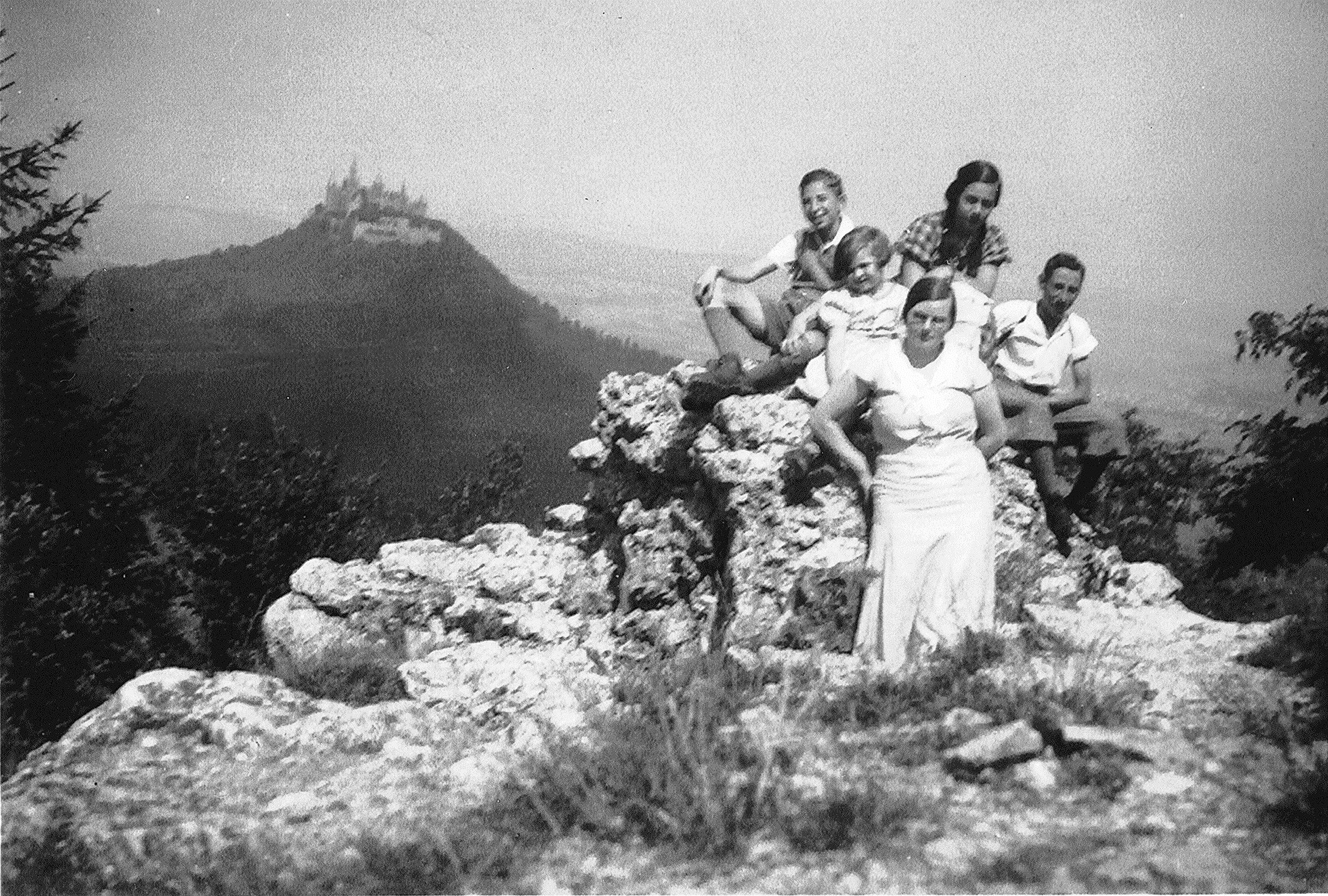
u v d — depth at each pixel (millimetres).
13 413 18297
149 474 20281
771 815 6008
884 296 8883
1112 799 5977
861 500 8211
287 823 6820
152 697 8266
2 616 15633
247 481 18875
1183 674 7254
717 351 9508
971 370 7914
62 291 21625
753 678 7547
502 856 6031
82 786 7371
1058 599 8875
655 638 9297
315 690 8742
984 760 6191
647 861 5863
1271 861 5469
